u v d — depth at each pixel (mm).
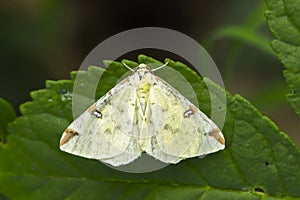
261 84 372
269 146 183
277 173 183
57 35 383
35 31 372
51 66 376
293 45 182
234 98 184
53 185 184
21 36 367
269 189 183
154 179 185
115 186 185
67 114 184
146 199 185
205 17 406
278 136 182
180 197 185
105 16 426
